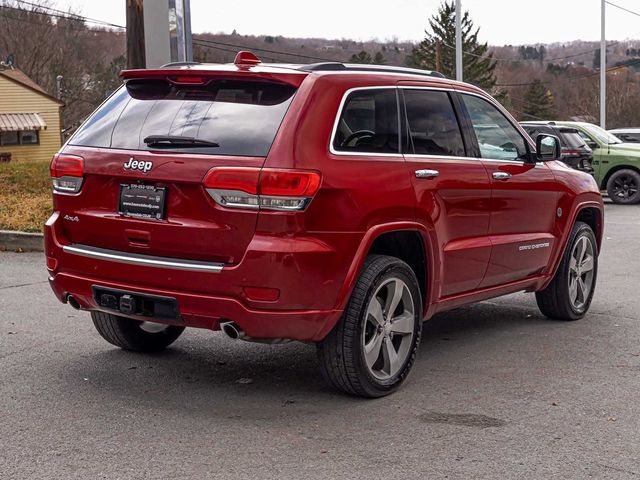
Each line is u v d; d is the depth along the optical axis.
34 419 4.87
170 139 5.02
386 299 5.36
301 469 4.19
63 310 7.70
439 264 5.76
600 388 5.62
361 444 4.54
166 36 12.16
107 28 73.19
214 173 4.80
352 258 5.01
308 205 4.79
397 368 5.48
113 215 5.19
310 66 5.27
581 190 7.46
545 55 90.81
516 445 4.56
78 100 72.12
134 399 5.26
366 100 5.36
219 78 5.15
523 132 6.91
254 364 6.09
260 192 4.73
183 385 5.56
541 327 7.42
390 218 5.28
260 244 4.73
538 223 6.93
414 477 4.11
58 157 5.48
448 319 7.72
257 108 5.02
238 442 4.55
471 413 5.08
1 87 55.16
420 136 5.73
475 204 6.11
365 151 5.25
